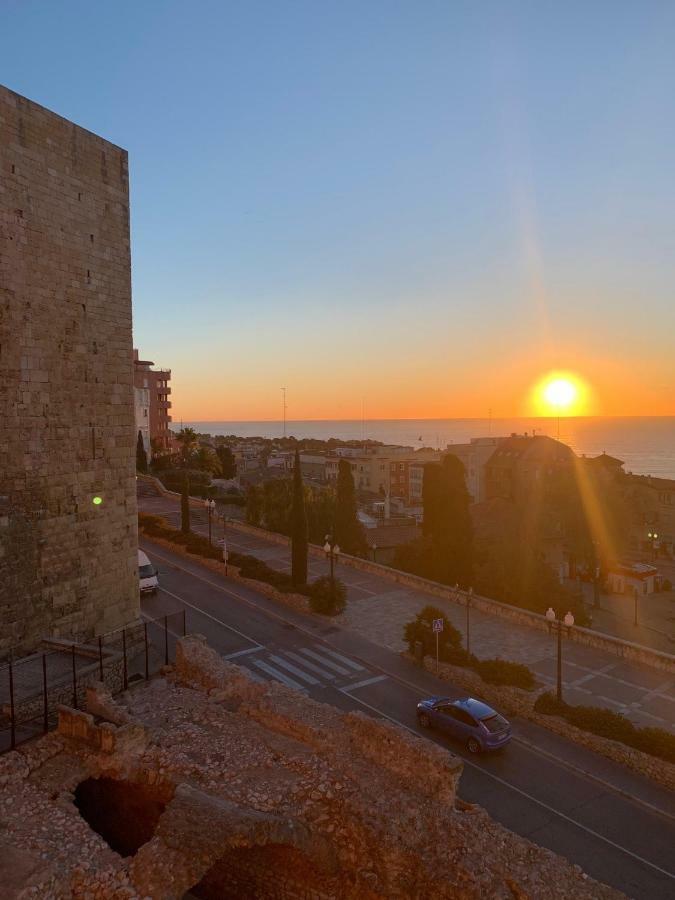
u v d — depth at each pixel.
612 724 23.20
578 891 13.30
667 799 20.33
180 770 16.39
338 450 182.00
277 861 15.56
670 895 15.91
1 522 22.39
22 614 23.16
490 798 20.14
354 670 30.64
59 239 24.52
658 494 92.75
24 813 14.70
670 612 56.66
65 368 24.78
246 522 67.12
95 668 21.61
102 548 26.41
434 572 47.03
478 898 12.81
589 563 61.00
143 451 96.88
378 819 14.55
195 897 16.91
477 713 23.34
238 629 35.81
